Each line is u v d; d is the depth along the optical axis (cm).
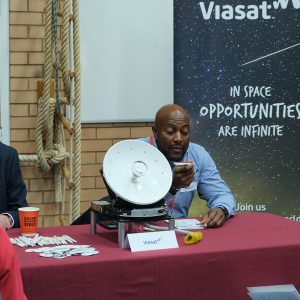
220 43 411
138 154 246
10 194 300
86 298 211
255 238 246
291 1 416
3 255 164
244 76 413
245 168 416
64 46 374
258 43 414
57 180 404
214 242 239
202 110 411
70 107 377
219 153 414
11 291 165
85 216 287
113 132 419
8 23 397
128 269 215
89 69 409
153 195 238
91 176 418
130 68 416
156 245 228
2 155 300
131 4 412
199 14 409
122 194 232
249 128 416
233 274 228
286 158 420
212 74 411
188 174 265
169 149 293
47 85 383
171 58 419
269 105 417
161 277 219
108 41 411
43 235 251
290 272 236
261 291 228
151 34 416
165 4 415
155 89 420
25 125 403
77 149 372
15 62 400
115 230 259
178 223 274
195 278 223
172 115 293
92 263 211
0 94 399
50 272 206
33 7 400
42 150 394
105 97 414
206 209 409
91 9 407
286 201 422
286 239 245
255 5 412
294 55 418
